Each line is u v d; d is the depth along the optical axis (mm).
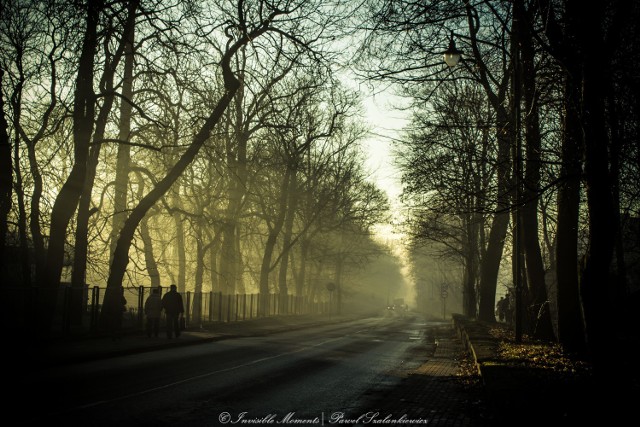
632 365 13852
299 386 12859
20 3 20688
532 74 15688
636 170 14133
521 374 11961
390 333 37156
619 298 20359
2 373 13430
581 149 13211
